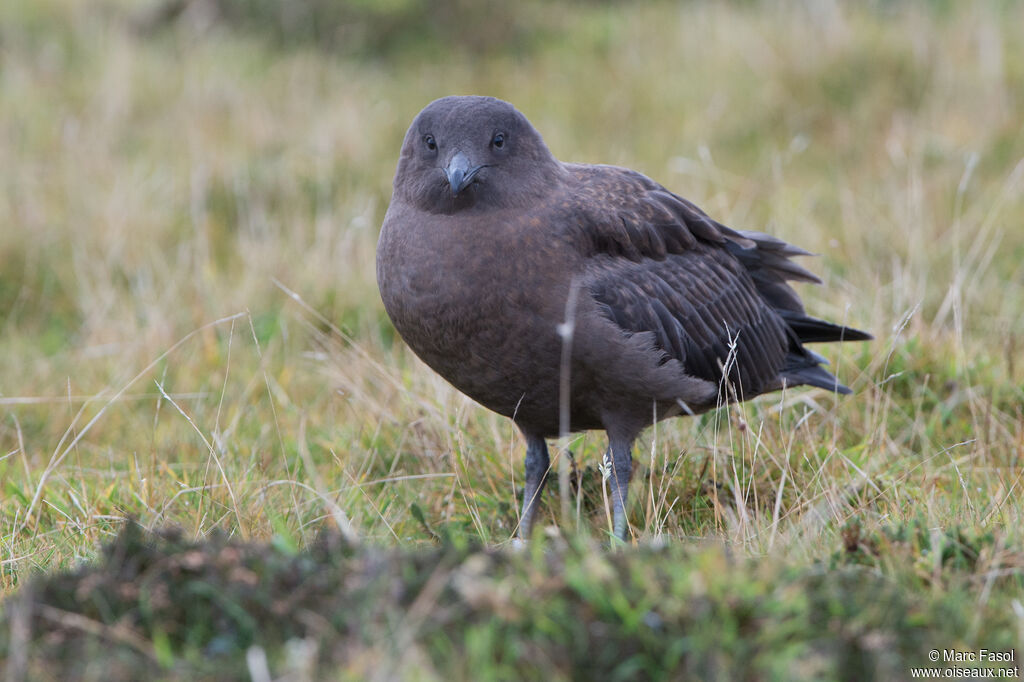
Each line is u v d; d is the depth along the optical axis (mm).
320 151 16406
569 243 8383
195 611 5977
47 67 19719
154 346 12117
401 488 9570
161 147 17344
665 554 6324
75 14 21875
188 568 6242
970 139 16219
